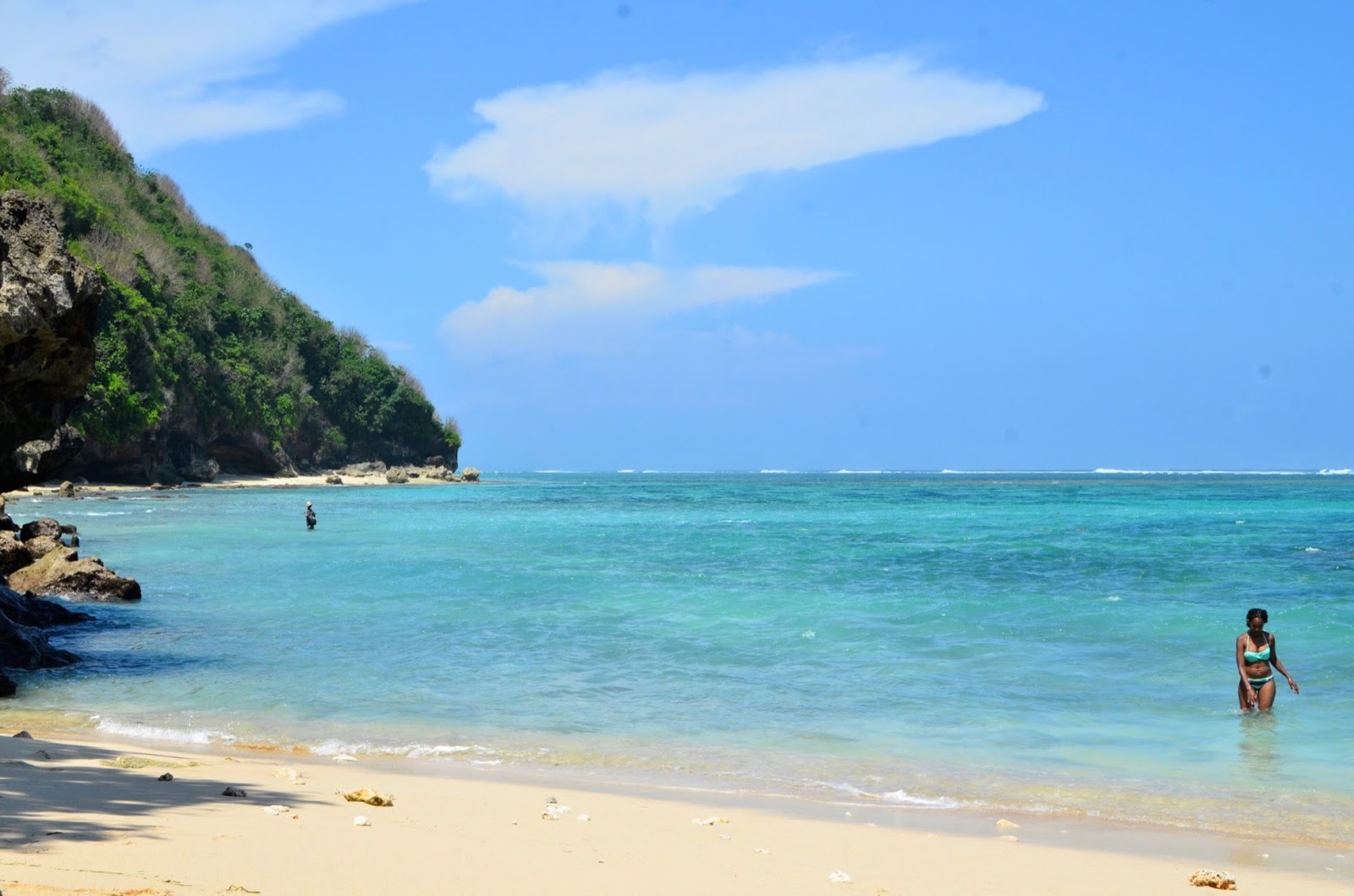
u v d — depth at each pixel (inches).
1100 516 2593.5
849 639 741.3
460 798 349.4
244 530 1980.8
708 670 637.3
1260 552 1461.6
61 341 660.7
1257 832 344.2
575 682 604.4
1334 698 553.0
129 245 4340.6
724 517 2628.0
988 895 256.5
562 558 1408.7
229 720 513.0
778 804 370.6
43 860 217.9
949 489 5428.2
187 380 4328.3
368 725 502.6
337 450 5718.5
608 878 245.1
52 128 4938.5
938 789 396.8
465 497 4089.6
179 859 227.9
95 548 1551.4
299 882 217.9
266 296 5531.5
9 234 633.0
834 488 5659.5
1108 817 360.8
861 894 247.8
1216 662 646.5
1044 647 702.5
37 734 473.1
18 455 785.6
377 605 938.1
